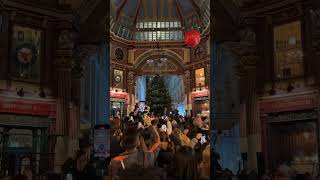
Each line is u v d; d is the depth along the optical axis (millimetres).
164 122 11625
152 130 5984
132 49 30656
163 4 29484
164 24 30500
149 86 29906
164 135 8734
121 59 30031
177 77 32250
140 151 4438
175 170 6391
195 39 15914
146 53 30734
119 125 11391
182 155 6480
